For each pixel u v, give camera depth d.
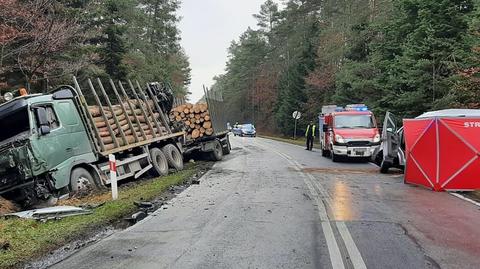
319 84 43.62
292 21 62.41
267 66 80.19
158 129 17.58
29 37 16.22
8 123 11.12
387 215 8.73
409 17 24.83
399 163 15.54
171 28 51.91
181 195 11.46
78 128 12.55
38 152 10.88
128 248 6.68
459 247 6.51
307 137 30.73
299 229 7.59
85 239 7.49
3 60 16.45
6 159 10.53
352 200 10.41
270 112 76.50
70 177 11.98
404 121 13.70
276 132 71.31
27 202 10.95
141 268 5.75
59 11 18.72
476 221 8.21
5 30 15.01
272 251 6.36
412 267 5.64
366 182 13.60
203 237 7.20
